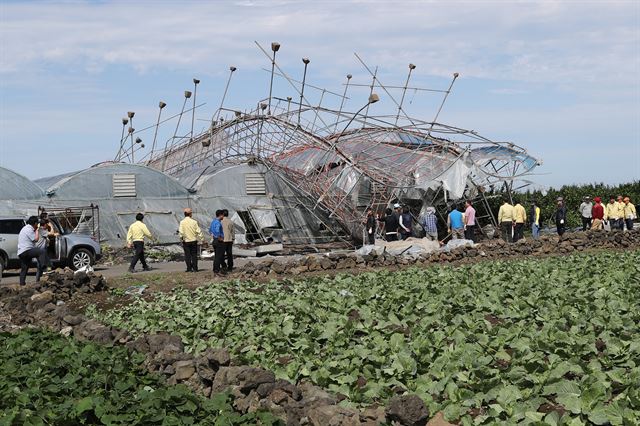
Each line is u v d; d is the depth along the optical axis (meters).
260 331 13.76
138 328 16.09
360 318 14.24
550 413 8.29
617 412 8.27
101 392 10.42
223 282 22.55
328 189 42.16
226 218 25.92
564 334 11.34
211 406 9.44
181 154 50.31
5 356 13.17
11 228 30.23
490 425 8.30
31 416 9.37
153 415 9.22
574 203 53.97
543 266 21.31
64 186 38.59
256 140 43.34
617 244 30.73
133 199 39.81
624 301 14.58
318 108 42.72
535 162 44.41
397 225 36.81
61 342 14.10
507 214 36.59
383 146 44.53
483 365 10.12
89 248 31.84
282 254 38.31
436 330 12.82
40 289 21.81
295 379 10.73
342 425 8.52
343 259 26.06
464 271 21.02
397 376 10.20
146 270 29.81
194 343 13.67
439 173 42.25
